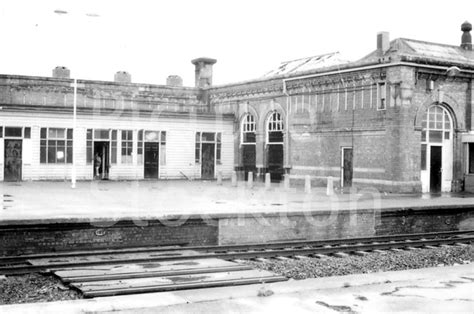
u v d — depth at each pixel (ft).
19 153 102.89
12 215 49.80
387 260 45.62
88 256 44.47
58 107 104.99
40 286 34.78
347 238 55.26
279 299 29.04
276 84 110.32
